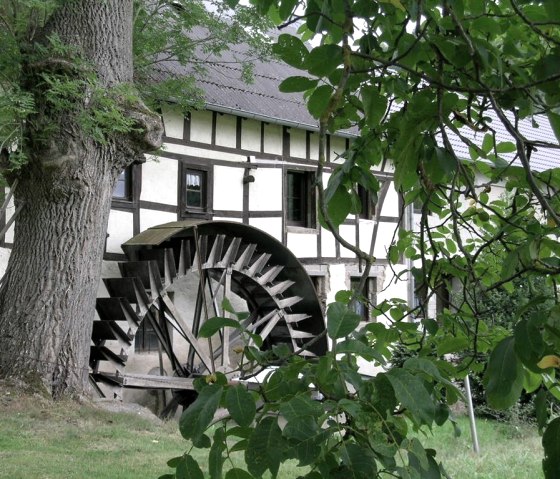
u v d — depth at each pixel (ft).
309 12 5.70
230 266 39.19
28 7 27.66
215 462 4.45
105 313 35.45
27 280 29.04
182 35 36.04
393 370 4.13
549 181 6.55
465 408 35.70
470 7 5.87
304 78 5.77
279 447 3.95
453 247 8.87
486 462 24.70
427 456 4.58
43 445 22.80
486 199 8.34
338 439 4.10
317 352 26.25
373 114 6.12
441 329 7.19
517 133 5.25
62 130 28.40
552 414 5.63
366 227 46.21
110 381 34.19
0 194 33.14
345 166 6.30
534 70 5.64
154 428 27.27
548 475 4.12
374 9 5.55
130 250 37.22
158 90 35.96
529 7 5.73
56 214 29.19
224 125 42.57
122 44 29.84
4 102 25.46
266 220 43.57
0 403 26.53
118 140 29.66
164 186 40.06
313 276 45.27
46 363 28.55
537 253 5.31
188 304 42.04
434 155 6.03
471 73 6.11
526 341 4.32
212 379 4.44
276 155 44.39
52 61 27.61
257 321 43.09
